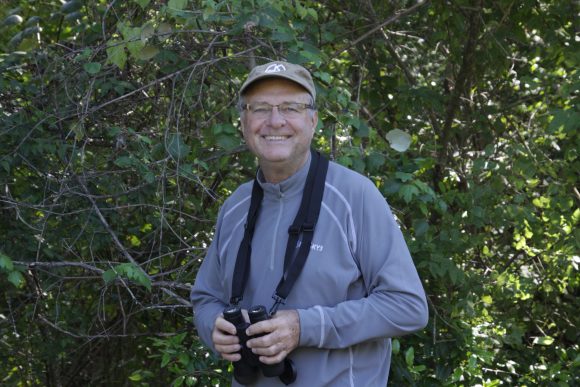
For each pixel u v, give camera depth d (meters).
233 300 2.38
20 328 4.91
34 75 4.28
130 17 3.94
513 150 4.53
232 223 2.54
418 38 5.54
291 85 2.38
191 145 4.10
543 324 5.44
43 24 5.27
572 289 5.34
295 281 2.31
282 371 2.28
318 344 2.27
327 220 2.34
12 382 5.09
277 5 3.52
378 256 2.32
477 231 4.88
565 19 5.07
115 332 5.12
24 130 3.99
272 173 2.43
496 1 5.18
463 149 5.32
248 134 2.42
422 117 5.43
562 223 4.70
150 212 4.14
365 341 2.31
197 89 3.94
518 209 4.36
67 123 4.10
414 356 4.16
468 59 5.28
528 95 5.61
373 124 5.18
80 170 4.01
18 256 4.13
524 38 5.23
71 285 4.66
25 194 4.13
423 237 4.01
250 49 3.69
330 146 3.81
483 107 5.38
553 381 4.46
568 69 5.32
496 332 4.44
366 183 2.38
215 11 3.43
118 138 3.89
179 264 4.32
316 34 4.30
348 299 2.35
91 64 3.62
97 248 4.14
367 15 5.08
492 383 4.08
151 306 3.97
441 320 4.19
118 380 5.33
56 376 5.21
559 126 3.96
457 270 3.98
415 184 3.80
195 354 3.87
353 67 5.24
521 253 5.12
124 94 4.11
